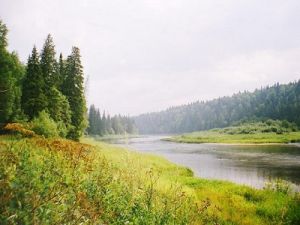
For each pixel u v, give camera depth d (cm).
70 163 714
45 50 4784
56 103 4497
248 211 1377
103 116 13788
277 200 1568
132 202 701
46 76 4659
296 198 1545
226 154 5472
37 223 411
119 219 609
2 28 4412
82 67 5294
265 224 1206
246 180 2678
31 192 466
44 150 820
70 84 5188
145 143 10225
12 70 4809
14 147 671
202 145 8762
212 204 1373
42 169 628
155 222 672
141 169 1145
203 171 3244
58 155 758
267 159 4488
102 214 587
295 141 9750
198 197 1527
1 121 4097
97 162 861
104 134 13475
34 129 2884
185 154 5528
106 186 705
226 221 1184
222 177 2838
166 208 757
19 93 4581
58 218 453
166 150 6606
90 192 646
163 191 1098
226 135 13112
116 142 8512
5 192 425
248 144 8962
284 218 1232
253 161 4225
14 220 401
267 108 18462
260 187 2330
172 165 3180
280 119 16100
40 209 436
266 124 14975
